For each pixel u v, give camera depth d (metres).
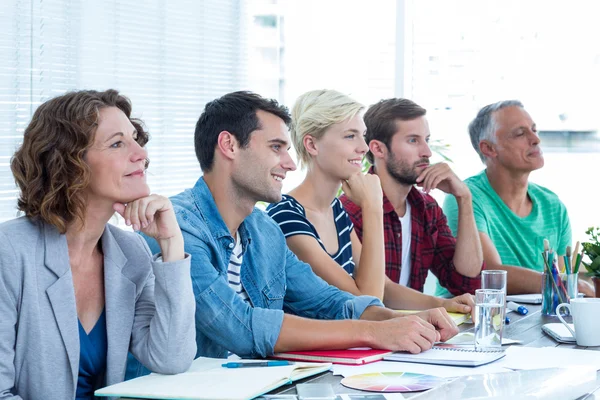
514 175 3.57
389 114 3.15
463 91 4.53
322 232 2.81
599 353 1.94
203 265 1.96
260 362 1.77
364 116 3.22
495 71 4.45
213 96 4.45
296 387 1.58
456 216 3.41
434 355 1.85
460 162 4.55
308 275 2.33
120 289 1.76
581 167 4.29
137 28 3.98
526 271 3.16
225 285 1.95
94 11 3.74
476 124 3.67
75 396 1.68
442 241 3.27
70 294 1.65
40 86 3.48
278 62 4.76
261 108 2.12
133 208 1.72
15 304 1.61
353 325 1.91
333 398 1.49
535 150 3.52
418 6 4.61
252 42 4.69
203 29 4.36
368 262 2.69
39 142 1.62
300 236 2.61
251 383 1.55
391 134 3.15
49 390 1.63
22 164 1.65
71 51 3.63
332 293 2.31
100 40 3.78
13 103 3.37
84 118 1.62
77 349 1.66
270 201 2.15
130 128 1.70
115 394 1.52
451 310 2.49
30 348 1.62
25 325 1.62
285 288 2.28
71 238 1.69
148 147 4.07
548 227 3.66
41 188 1.64
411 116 3.15
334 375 1.70
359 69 4.73
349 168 2.77
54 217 1.62
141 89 4.02
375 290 2.66
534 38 4.36
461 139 4.54
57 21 3.55
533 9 4.35
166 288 1.72
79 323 1.71
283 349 1.89
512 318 2.46
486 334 1.92
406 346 1.87
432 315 2.10
